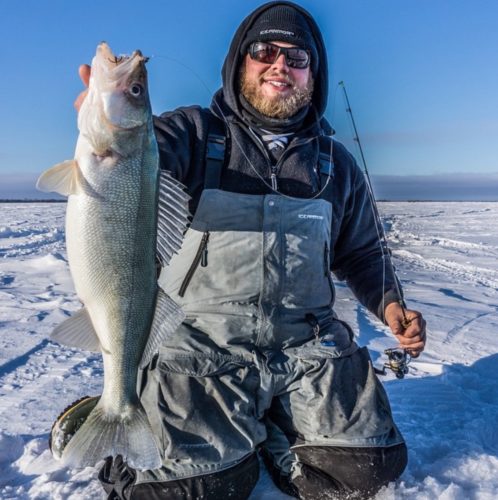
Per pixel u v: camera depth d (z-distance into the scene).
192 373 2.68
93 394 3.87
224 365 2.73
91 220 2.37
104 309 2.43
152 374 2.68
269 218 2.85
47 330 5.48
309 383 2.82
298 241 2.88
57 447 2.78
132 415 2.47
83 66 2.47
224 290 2.82
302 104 3.05
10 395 3.81
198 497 2.49
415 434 3.35
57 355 4.69
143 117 2.40
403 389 4.09
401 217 28.59
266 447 2.94
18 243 13.39
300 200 2.92
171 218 2.57
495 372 4.52
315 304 2.96
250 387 2.76
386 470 2.69
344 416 2.76
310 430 2.78
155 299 2.52
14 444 3.07
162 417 2.57
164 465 2.50
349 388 2.86
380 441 2.74
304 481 2.71
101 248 2.39
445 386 4.14
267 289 2.83
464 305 7.29
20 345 4.93
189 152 2.91
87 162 2.35
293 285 2.88
